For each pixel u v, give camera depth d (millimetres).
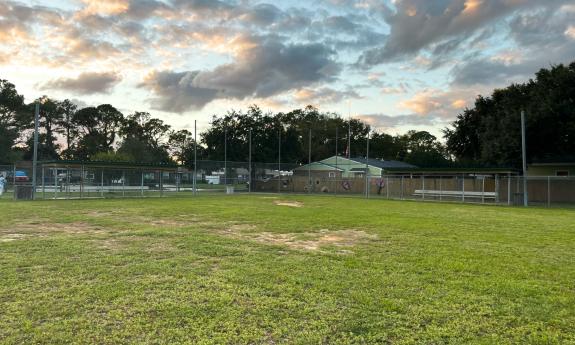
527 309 5352
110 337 4305
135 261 7812
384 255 8727
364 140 81875
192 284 6281
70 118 89188
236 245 9711
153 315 4945
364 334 4500
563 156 35594
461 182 35125
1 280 6371
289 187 45906
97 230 12094
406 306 5414
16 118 73375
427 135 91500
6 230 11984
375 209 21062
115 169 32469
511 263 8031
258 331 4512
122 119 94188
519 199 27703
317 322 4805
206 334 4414
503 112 35781
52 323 4668
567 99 32531
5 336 4297
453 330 4641
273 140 67312
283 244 10047
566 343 4344
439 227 13594
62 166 29672
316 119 81312
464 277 6941
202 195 34562
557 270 7480
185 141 97312
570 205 27328
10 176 41094
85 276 6664
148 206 21484
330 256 8570
